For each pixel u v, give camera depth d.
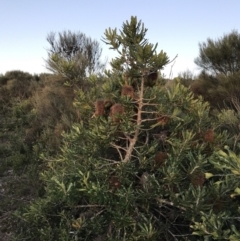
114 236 2.91
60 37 9.23
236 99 7.11
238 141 3.57
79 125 3.43
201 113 3.46
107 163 3.12
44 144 7.15
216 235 2.05
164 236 2.88
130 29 2.91
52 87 7.89
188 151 3.03
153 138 3.36
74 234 2.97
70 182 3.09
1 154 7.73
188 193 2.52
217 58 8.48
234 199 2.80
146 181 2.81
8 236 4.13
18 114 11.30
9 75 17.83
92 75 3.77
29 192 5.43
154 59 2.67
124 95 2.98
